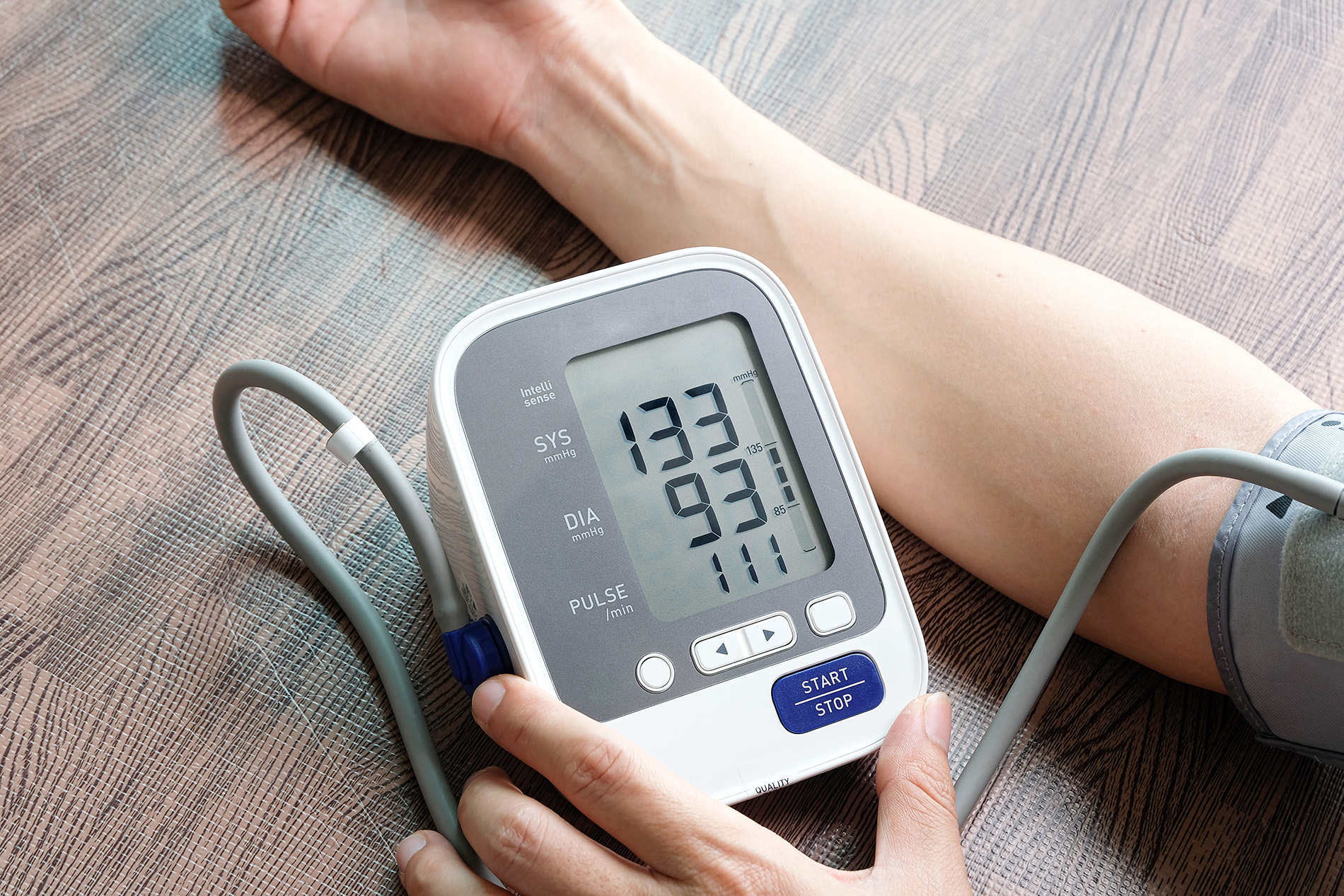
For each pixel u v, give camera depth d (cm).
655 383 62
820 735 60
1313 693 54
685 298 63
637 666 58
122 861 60
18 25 75
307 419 70
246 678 64
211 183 74
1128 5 85
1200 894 64
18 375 68
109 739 62
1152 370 62
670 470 61
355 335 72
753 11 84
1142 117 83
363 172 76
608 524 60
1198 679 62
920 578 71
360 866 62
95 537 66
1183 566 59
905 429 67
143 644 64
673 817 51
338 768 63
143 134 74
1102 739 67
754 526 62
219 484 68
